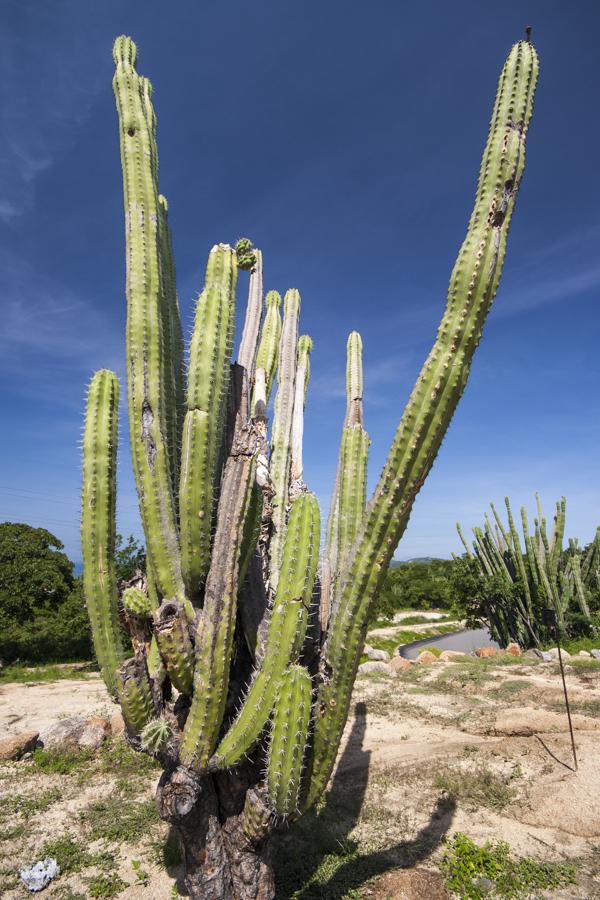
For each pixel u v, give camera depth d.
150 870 4.51
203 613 3.04
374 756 7.22
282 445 4.79
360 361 4.61
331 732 3.23
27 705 10.41
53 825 5.36
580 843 4.90
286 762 2.78
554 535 19.31
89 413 3.51
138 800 5.95
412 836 5.05
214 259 3.42
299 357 5.78
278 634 2.95
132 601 3.14
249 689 3.09
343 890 4.07
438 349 2.83
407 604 38.34
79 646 16.56
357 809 5.63
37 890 4.26
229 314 3.30
